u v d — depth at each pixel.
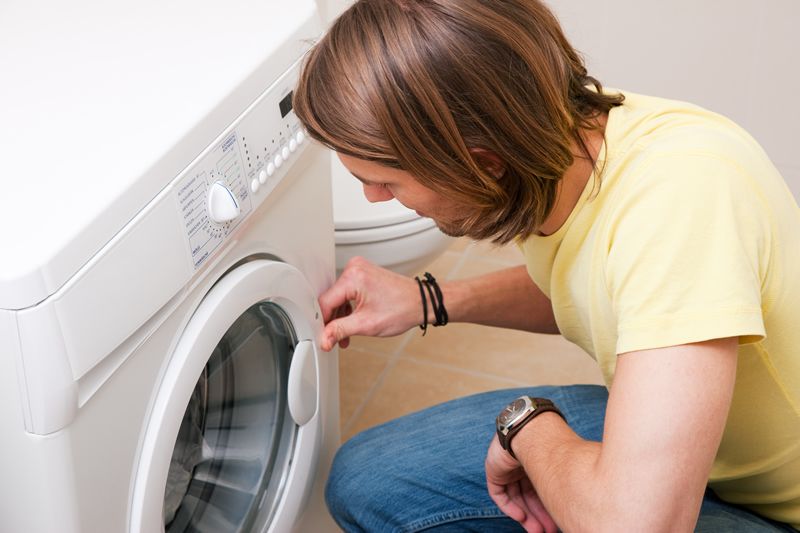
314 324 1.16
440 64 0.74
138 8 1.11
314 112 0.79
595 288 0.90
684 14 2.18
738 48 2.18
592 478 0.82
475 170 0.77
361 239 1.46
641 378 0.78
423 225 1.49
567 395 1.23
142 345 0.85
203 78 0.95
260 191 0.98
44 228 0.74
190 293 0.90
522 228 0.85
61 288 0.73
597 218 0.88
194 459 1.11
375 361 1.97
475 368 1.96
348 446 1.27
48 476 0.78
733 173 0.80
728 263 0.77
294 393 1.14
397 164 0.78
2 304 0.71
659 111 0.87
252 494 1.19
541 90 0.77
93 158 0.82
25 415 0.75
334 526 1.47
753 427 0.94
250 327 1.08
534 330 1.27
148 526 0.90
